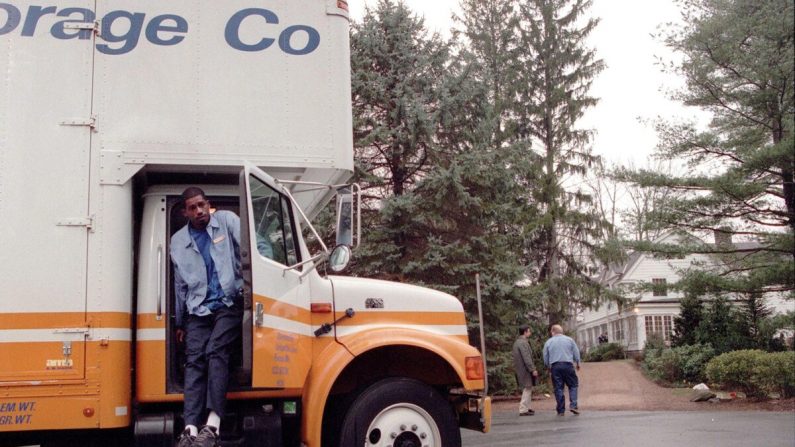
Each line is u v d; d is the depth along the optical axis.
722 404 17.11
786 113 19.58
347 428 6.36
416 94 19.62
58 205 5.88
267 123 6.39
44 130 5.95
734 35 19.48
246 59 6.42
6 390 5.65
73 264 5.83
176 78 6.25
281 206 6.44
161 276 6.18
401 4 20.39
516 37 35.03
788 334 27.45
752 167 19.17
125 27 6.22
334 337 6.58
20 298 5.73
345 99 6.62
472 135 20.41
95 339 5.78
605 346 42.50
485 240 19.86
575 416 15.09
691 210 20.44
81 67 6.09
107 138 6.05
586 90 34.78
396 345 6.59
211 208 6.48
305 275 6.46
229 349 5.91
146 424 5.99
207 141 6.24
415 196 19.36
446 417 6.54
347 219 6.59
